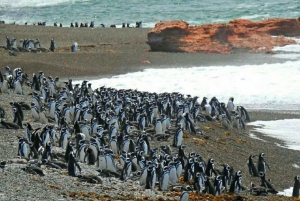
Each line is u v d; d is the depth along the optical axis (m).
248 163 57.94
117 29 162.75
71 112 68.25
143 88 102.94
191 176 50.66
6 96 82.06
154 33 136.00
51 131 56.66
